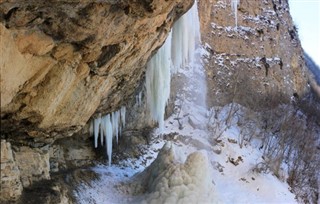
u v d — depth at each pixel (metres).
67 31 9.90
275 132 28.34
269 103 30.52
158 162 16.92
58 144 16.20
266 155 26.42
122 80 14.77
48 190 13.01
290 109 31.67
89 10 9.59
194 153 16.69
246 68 32.12
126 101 17.97
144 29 12.12
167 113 25.70
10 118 11.02
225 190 22.72
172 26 15.41
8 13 8.51
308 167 27.17
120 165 19.38
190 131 25.73
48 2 8.74
